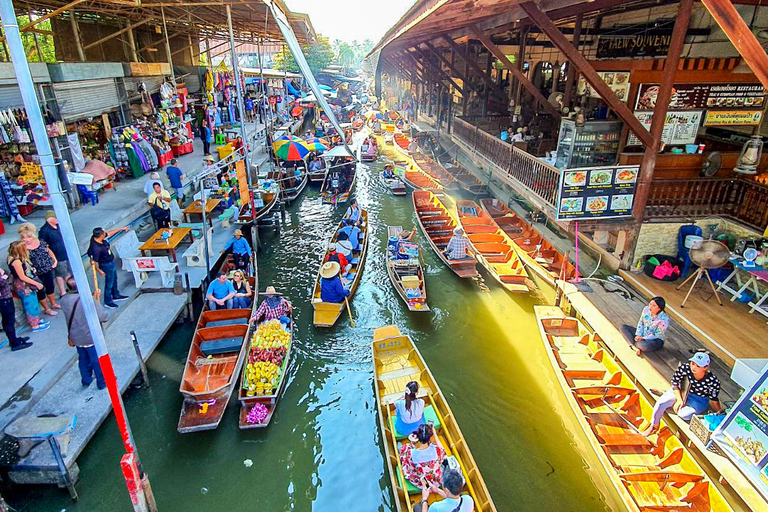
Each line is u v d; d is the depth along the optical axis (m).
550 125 17.72
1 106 10.81
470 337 10.58
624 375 8.02
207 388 8.43
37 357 7.98
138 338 9.15
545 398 8.74
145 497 6.20
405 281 12.09
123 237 11.49
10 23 4.36
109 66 15.41
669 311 9.14
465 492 6.41
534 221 15.28
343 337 10.72
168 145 19.33
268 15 18.14
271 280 13.36
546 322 9.77
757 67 4.08
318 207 19.61
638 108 10.94
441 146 26.03
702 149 10.99
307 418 8.46
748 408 5.87
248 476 7.27
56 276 9.49
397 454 6.94
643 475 6.29
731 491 6.14
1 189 10.78
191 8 17.05
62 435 6.64
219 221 15.38
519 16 11.84
